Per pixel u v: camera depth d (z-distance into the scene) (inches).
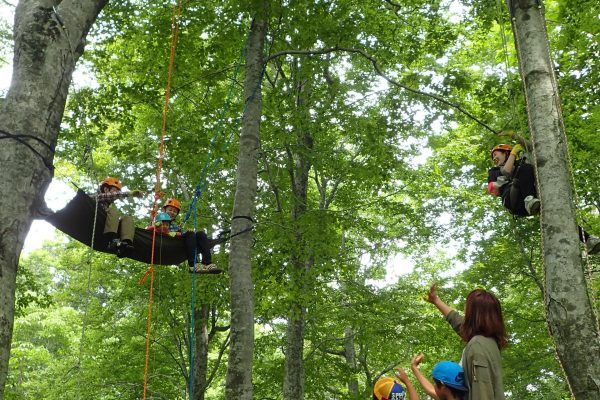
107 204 271.3
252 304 333.1
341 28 410.0
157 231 294.5
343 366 653.3
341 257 534.0
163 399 692.7
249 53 385.1
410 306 634.2
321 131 526.6
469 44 671.8
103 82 537.0
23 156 186.7
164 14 454.6
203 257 304.7
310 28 410.0
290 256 541.6
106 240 276.1
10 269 175.5
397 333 606.9
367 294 608.7
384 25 545.3
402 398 145.2
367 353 796.6
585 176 534.3
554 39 529.7
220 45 456.4
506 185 248.7
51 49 201.9
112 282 724.7
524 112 490.9
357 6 522.9
